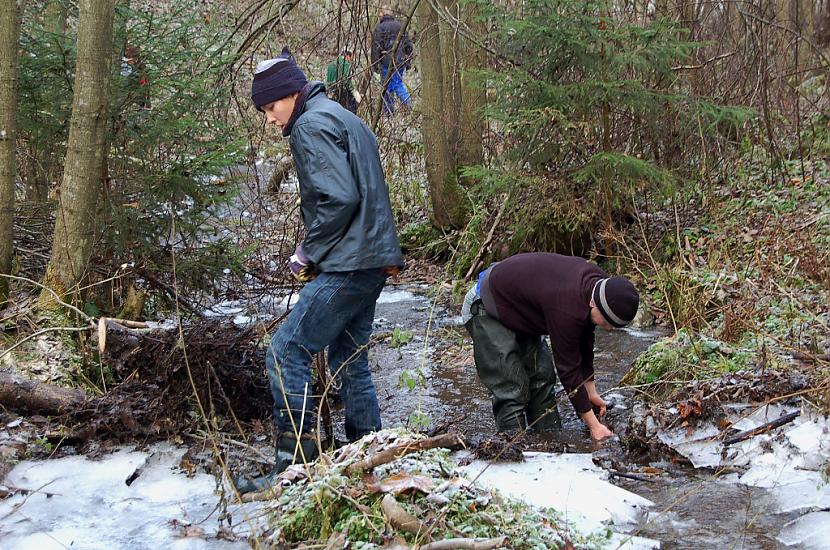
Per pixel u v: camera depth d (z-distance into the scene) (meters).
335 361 4.28
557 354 4.35
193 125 6.07
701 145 8.60
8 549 3.23
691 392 4.57
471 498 3.16
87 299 5.69
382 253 3.78
